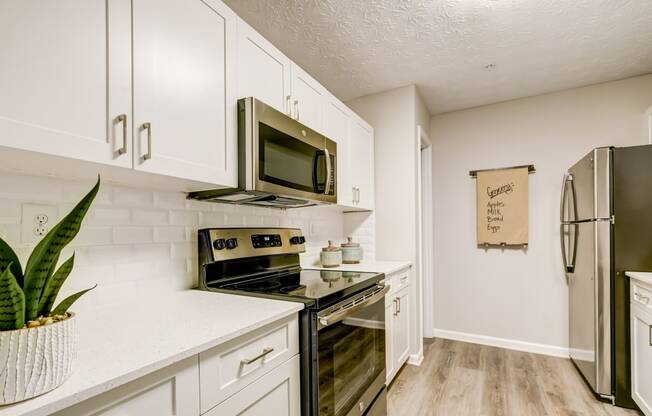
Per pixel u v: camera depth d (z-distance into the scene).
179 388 0.81
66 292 1.10
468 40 2.10
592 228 2.15
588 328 2.24
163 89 1.08
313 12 1.81
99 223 1.20
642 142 2.61
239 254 1.64
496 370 2.55
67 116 0.83
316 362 1.25
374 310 1.80
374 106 2.90
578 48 2.20
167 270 1.44
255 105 1.38
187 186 1.34
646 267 1.99
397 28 1.96
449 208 3.32
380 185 2.85
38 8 0.78
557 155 2.90
